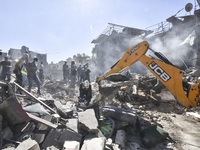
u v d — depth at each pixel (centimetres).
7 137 189
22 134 204
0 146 174
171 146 258
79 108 371
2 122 200
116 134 264
